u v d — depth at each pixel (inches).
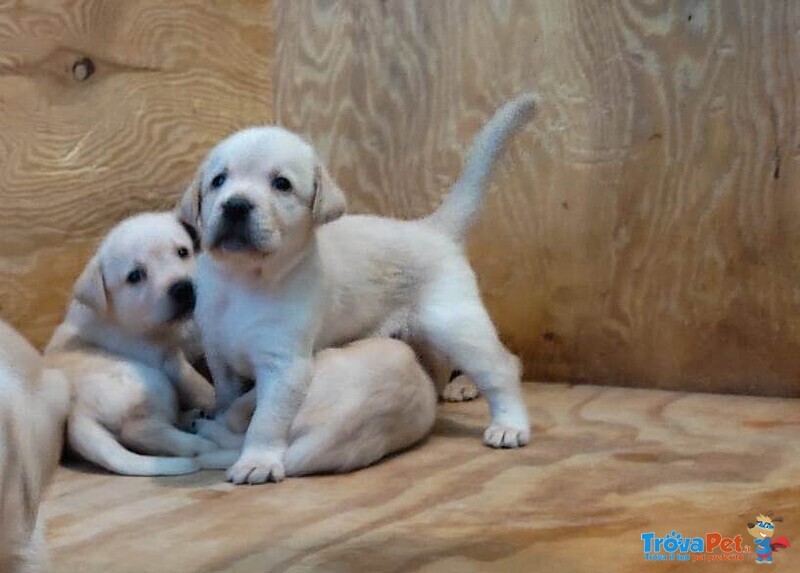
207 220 52.0
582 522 45.9
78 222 60.0
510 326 64.3
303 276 52.7
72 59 59.6
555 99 62.6
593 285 62.7
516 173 63.3
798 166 59.1
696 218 60.8
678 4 60.4
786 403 59.3
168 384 55.5
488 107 63.7
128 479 51.1
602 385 63.1
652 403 59.6
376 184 65.7
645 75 61.2
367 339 54.7
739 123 59.9
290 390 51.6
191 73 62.7
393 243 56.2
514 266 63.9
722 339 61.0
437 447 54.1
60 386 39.8
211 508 47.7
